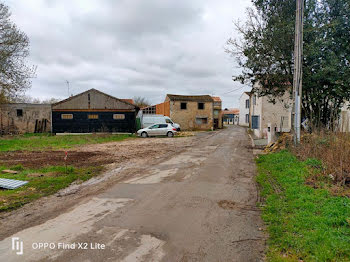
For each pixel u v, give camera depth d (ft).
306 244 10.43
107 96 86.28
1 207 15.60
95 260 9.66
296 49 31.58
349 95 35.06
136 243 11.04
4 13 55.16
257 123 71.87
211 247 10.69
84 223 13.28
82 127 84.84
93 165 29.76
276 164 26.76
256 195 17.99
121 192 19.06
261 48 38.01
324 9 34.99
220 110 135.74
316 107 37.73
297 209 14.39
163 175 24.75
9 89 57.88
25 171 25.72
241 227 12.67
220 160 32.91
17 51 57.93
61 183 21.39
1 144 51.44
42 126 89.35
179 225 12.96
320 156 24.76
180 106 109.09
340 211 13.00
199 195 18.11
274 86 40.81
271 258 9.73
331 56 32.78
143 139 66.90
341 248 9.80
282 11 37.42
